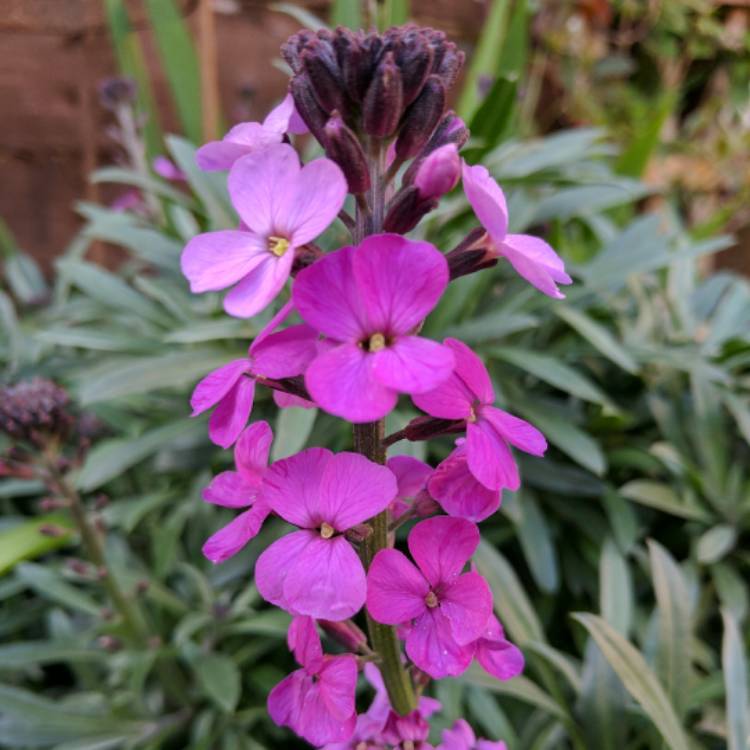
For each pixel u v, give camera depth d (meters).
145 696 0.23
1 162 0.44
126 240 0.27
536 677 0.21
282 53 0.11
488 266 0.10
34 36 0.42
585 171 0.30
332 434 0.23
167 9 0.33
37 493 0.29
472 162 0.27
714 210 0.50
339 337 0.09
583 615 0.16
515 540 0.25
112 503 0.26
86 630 0.24
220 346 0.24
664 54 0.56
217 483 0.11
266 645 0.22
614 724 0.17
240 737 0.21
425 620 0.10
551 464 0.24
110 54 0.43
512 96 0.27
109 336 0.26
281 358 0.10
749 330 0.28
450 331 0.23
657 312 0.28
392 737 0.12
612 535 0.24
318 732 0.10
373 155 0.10
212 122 0.34
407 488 0.12
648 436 0.27
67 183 0.45
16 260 0.37
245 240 0.09
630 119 0.56
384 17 0.30
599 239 0.31
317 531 0.10
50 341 0.25
